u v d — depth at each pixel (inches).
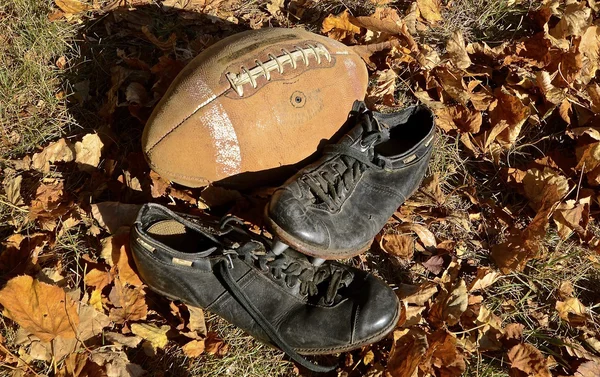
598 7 38.8
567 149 33.0
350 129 26.8
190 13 35.6
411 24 36.6
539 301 28.3
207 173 25.1
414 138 28.4
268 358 25.4
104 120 30.7
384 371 24.7
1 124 30.0
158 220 24.4
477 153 32.3
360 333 23.7
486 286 27.9
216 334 25.3
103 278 25.3
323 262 25.6
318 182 24.4
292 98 24.9
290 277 24.8
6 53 32.2
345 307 24.3
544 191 29.7
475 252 29.5
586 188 31.2
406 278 28.3
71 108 31.2
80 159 28.7
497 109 32.9
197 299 24.5
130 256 25.3
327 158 25.3
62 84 32.0
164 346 25.0
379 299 24.4
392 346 25.0
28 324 22.8
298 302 24.9
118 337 24.5
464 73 33.8
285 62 25.1
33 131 30.1
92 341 24.5
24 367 23.2
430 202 30.3
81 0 34.7
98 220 26.8
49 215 26.8
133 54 33.5
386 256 28.8
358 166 25.5
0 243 26.8
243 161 24.9
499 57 35.9
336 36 35.4
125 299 25.1
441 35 36.9
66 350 23.8
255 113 24.5
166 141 24.3
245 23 36.1
